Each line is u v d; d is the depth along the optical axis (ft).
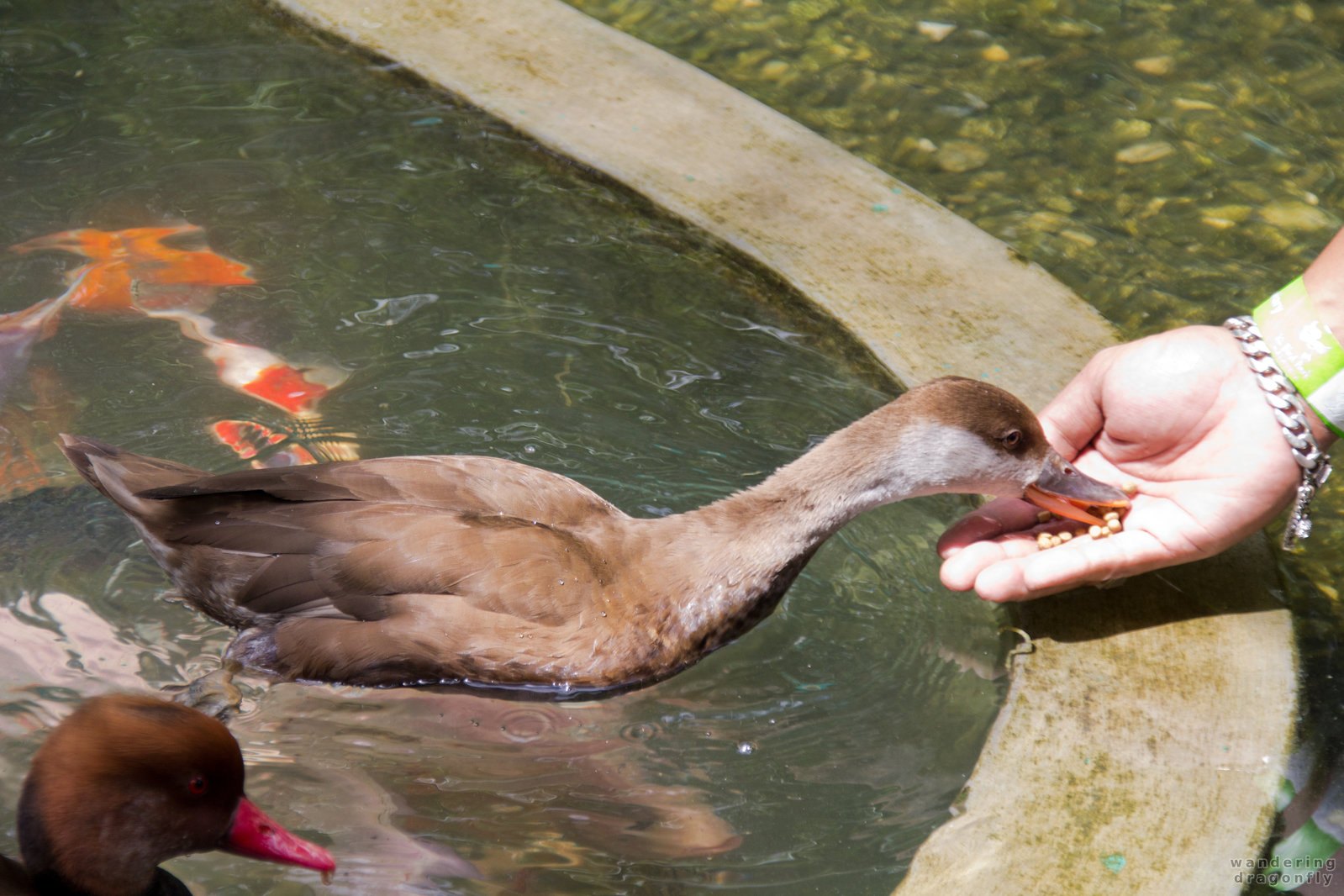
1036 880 10.85
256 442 15.62
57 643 13.25
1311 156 22.29
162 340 17.04
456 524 13.20
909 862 11.27
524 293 18.25
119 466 13.58
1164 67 24.40
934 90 23.59
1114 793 11.71
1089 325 17.89
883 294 18.19
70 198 19.24
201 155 20.25
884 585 14.93
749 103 21.77
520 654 12.94
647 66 22.38
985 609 14.57
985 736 12.81
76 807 10.37
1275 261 20.02
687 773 12.39
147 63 22.11
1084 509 14.16
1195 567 14.35
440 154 20.70
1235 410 13.46
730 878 11.12
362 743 12.61
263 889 11.14
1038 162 21.98
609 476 15.62
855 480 14.03
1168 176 21.79
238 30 23.13
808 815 11.85
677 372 17.24
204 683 12.87
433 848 11.41
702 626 13.70
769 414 16.71
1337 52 24.86
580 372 17.08
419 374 16.83
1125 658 13.30
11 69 21.70
